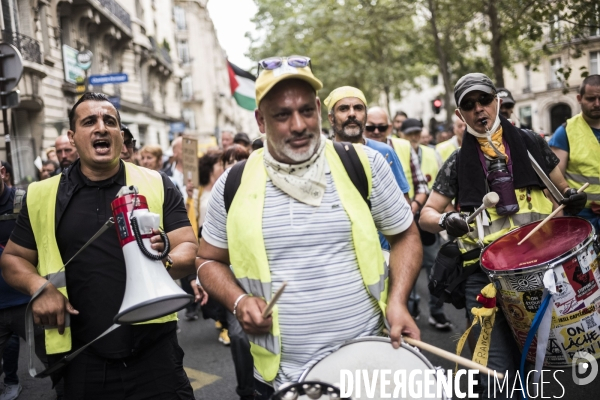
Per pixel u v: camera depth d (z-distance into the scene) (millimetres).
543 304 2520
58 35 18719
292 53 24578
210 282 2262
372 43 21672
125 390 2602
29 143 16078
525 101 39312
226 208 2229
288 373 2111
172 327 2723
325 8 19781
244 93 13352
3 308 3932
